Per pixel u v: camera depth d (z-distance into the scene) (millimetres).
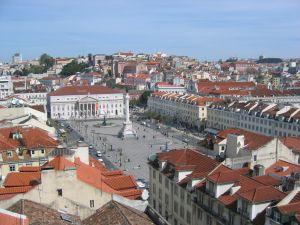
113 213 56781
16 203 57125
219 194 80000
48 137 118625
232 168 93188
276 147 105375
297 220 61594
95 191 61969
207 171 92625
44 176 59562
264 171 89812
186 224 93312
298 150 114000
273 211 65875
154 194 113188
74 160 79062
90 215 59781
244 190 76188
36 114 179875
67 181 60500
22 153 108938
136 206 61719
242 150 106562
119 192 72125
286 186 78625
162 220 56156
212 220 80812
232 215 74688
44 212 55500
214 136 131750
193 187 89438
